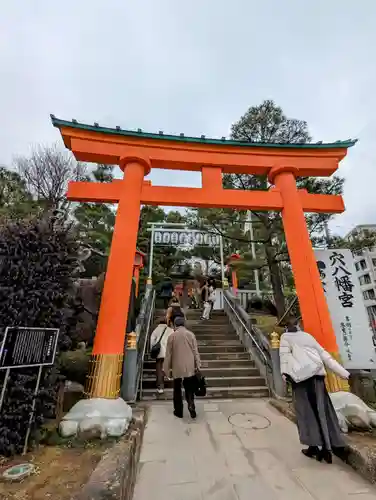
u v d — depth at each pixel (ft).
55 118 17.92
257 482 8.84
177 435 12.50
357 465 9.34
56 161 45.09
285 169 19.65
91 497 6.33
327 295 16.81
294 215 18.47
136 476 9.27
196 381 14.78
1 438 8.96
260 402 17.37
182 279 57.52
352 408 11.77
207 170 19.58
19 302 9.86
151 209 57.06
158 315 34.45
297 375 10.34
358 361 15.24
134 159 18.28
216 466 9.86
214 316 34.96
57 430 11.03
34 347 9.77
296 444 11.49
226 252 52.85
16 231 10.66
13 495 7.05
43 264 10.68
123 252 16.20
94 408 11.73
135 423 12.63
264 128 34.27
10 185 40.24
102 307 15.10
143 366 22.12
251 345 24.12
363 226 93.61
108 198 17.63
